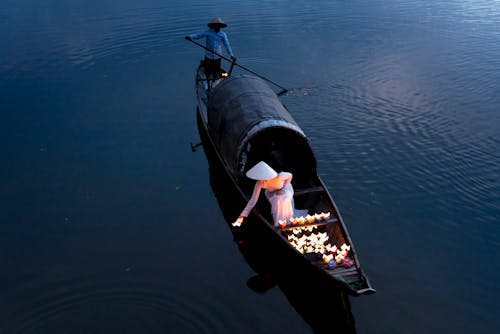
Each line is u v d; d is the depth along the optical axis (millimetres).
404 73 13680
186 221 7914
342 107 11766
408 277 6625
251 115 7977
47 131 10664
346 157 9648
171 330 5789
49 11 20219
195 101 12352
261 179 6918
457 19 19141
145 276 6656
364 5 21391
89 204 8250
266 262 7078
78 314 6008
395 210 8031
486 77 13297
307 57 15047
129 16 19547
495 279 6547
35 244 7277
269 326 5906
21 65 14352
